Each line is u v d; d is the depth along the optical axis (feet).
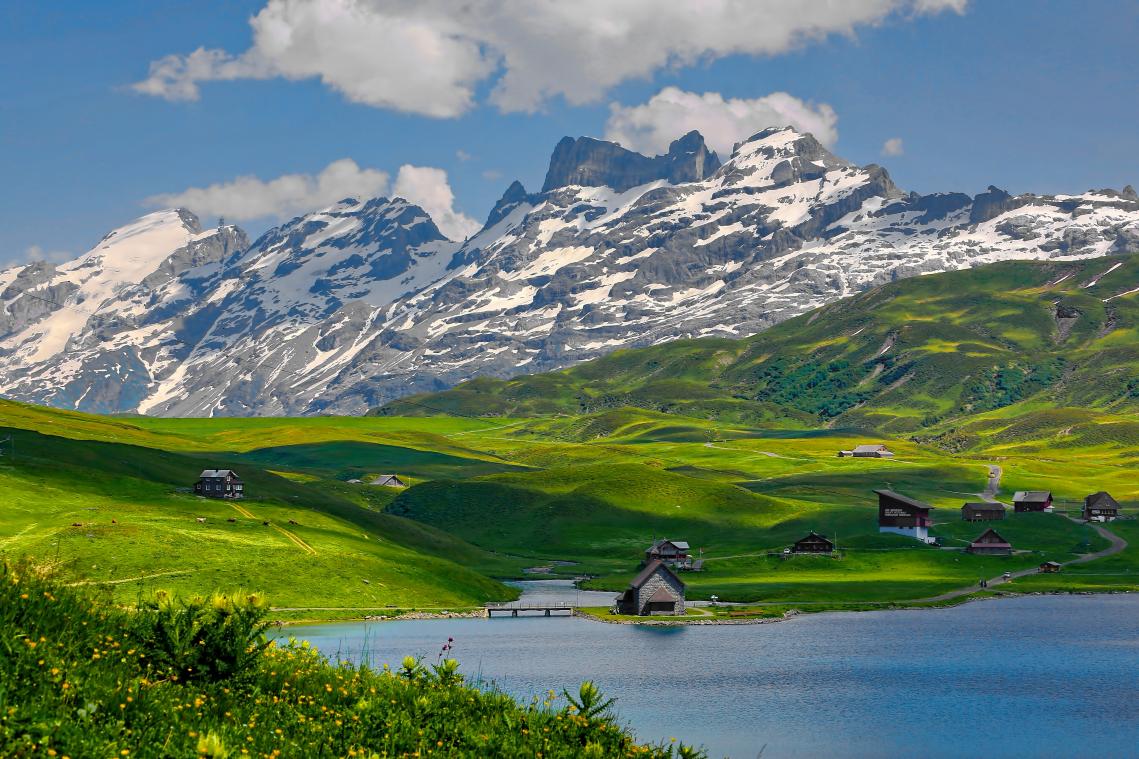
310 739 117.19
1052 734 394.11
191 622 128.77
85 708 98.48
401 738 123.85
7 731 88.22
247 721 117.29
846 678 499.51
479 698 148.87
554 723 142.51
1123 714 428.56
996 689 477.36
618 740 140.56
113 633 126.00
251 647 131.85
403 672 154.30
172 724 106.93
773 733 389.39
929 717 421.59
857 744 375.04
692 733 386.73
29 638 111.55
